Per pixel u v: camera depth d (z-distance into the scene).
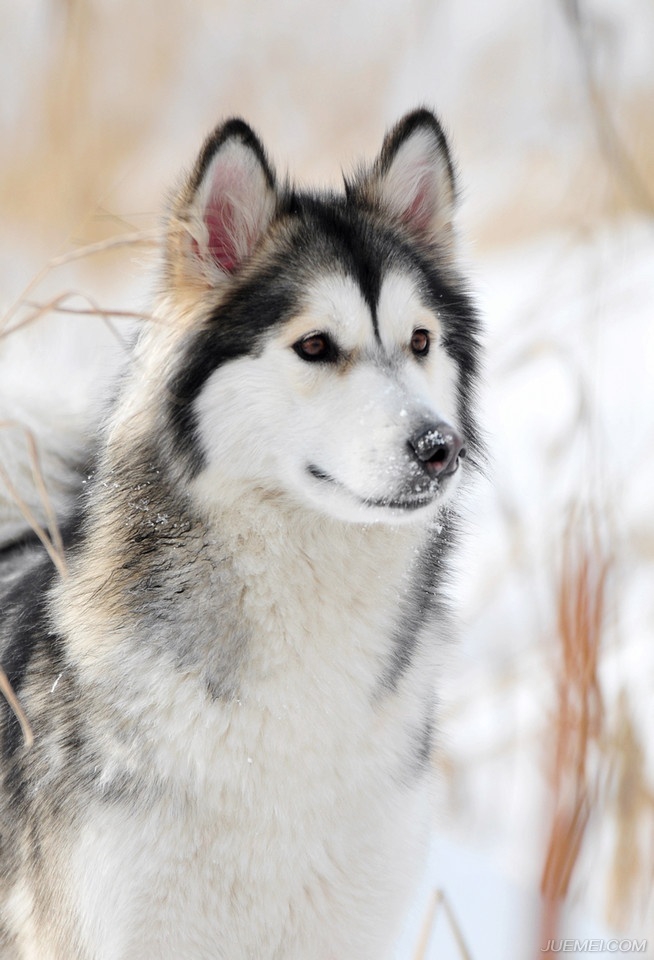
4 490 8.77
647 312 16.52
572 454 12.41
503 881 9.81
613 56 10.53
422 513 6.46
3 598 8.31
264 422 6.69
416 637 7.22
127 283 15.43
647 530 11.30
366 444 6.41
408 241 7.71
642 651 10.55
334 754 6.68
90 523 7.18
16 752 7.34
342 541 6.77
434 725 7.71
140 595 6.72
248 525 6.68
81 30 20.39
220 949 6.74
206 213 6.84
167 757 6.51
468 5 25.75
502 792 11.12
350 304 6.80
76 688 6.86
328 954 7.00
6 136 20.28
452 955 8.79
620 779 8.67
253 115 23.52
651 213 11.14
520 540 11.29
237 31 24.23
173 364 6.86
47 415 9.33
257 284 6.95
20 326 6.73
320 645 6.69
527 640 11.56
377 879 6.94
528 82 23.95
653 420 14.38
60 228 18.16
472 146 24.27
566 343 12.84
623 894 8.81
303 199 7.39
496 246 21.58
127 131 21.36
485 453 8.12
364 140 23.38
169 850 6.47
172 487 6.75
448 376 7.53
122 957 6.49
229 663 6.56
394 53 24.73
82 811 6.60
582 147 15.29
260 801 6.57
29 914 7.20
